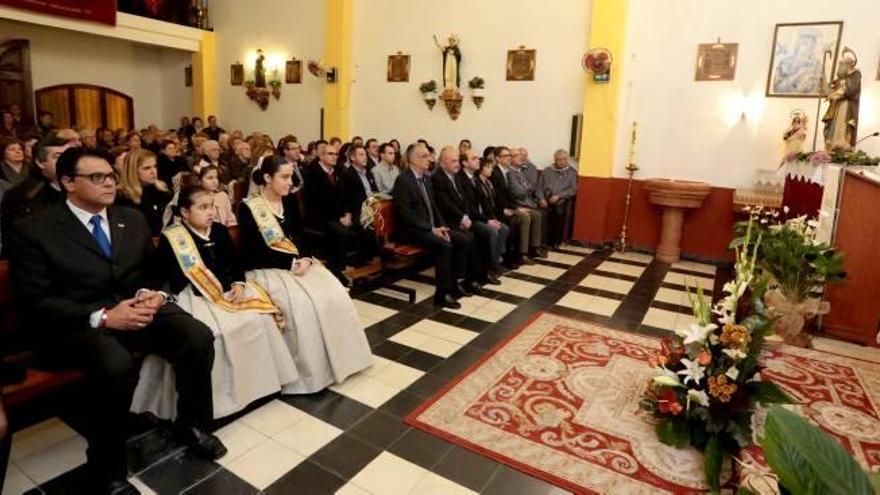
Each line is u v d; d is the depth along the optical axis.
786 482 0.95
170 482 2.04
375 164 6.52
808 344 3.60
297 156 5.54
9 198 2.94
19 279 2.04
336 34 8.22
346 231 4.62
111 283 2.22
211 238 2.71
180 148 6.60
